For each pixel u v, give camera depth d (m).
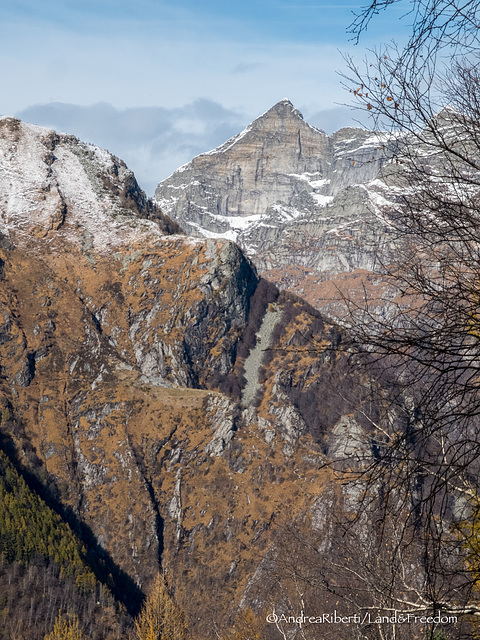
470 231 11.70
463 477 12.62
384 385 11.66
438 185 11.88
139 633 85.19
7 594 152.12
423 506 11.09
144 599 180.62
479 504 12.31
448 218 11.73
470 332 11.38
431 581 11.77
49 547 171.00
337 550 17.61
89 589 165.50
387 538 15.98
